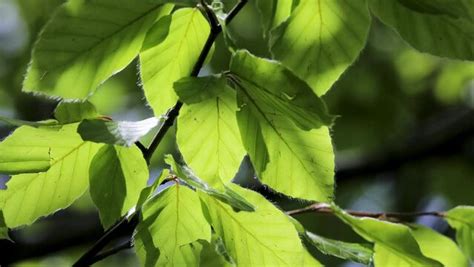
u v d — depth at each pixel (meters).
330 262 1.50
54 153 0.88
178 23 0.86
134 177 0.87
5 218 0.89
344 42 0.88
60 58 0.84
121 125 0.83
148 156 0.87
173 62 0.86
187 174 0.85
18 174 0.88
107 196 0.87
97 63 0.84
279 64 0.83
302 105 0.83
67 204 0.90
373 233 0.93
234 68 0.84
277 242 0.88
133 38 0.85
